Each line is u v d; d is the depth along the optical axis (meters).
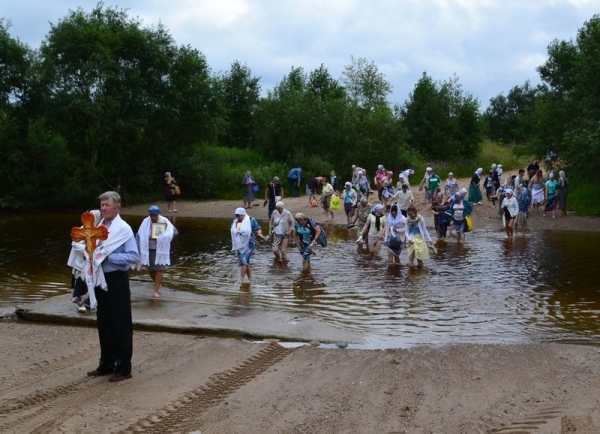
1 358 8.83
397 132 46.91
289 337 10.02
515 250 20.00
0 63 35.69
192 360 8.79
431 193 31.08
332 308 12.33
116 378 7.86
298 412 6.91
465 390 7.64
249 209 33.50
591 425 6.44
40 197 35.59
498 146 59.91
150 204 36.94
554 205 28.34
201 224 28.52
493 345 9.67
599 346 9.80
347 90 57.38
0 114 35.69
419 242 17.05
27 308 11.54
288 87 49.62
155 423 6.56
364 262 17.64
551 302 12.91
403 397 7.39
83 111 35.06
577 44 35.12
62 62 36.22
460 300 13.05
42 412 6.84
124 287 7.84
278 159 46.78
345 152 46.53
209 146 45.53
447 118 53.31
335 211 30.98
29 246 21.55
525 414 6.81
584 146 28.77
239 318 11.05
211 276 15.61
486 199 32.41
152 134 38.44
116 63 36.12
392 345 9.92
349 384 7.87
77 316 10.98
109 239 7.67
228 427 6.48
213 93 38.72
